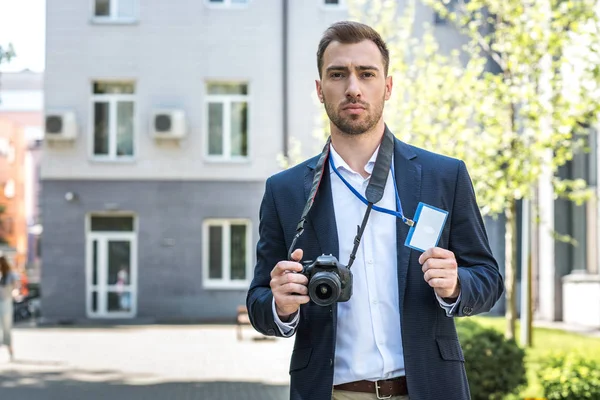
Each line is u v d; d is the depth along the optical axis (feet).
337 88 10.52
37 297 93.76
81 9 81.61
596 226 66.74
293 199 10.98
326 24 81.00
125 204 81.71
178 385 39.42
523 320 50.44
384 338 10.42
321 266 9.95
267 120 81.25
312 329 10.50
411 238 10.20
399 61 45.06
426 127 42.39
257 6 81.25
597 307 65.05
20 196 180.24
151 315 81.61
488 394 27.91
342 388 10.46
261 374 43.42
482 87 42.45
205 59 81.51
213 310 81.51
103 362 48.78
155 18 81.56
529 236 50.67
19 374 43.47
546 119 43.39
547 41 41.73
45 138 80.74
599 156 64.69
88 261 81.87
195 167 81.71
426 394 10.20
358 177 10.77
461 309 10.07
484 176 41.11
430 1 46.80
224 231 82.12
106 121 82.12
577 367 26.99
